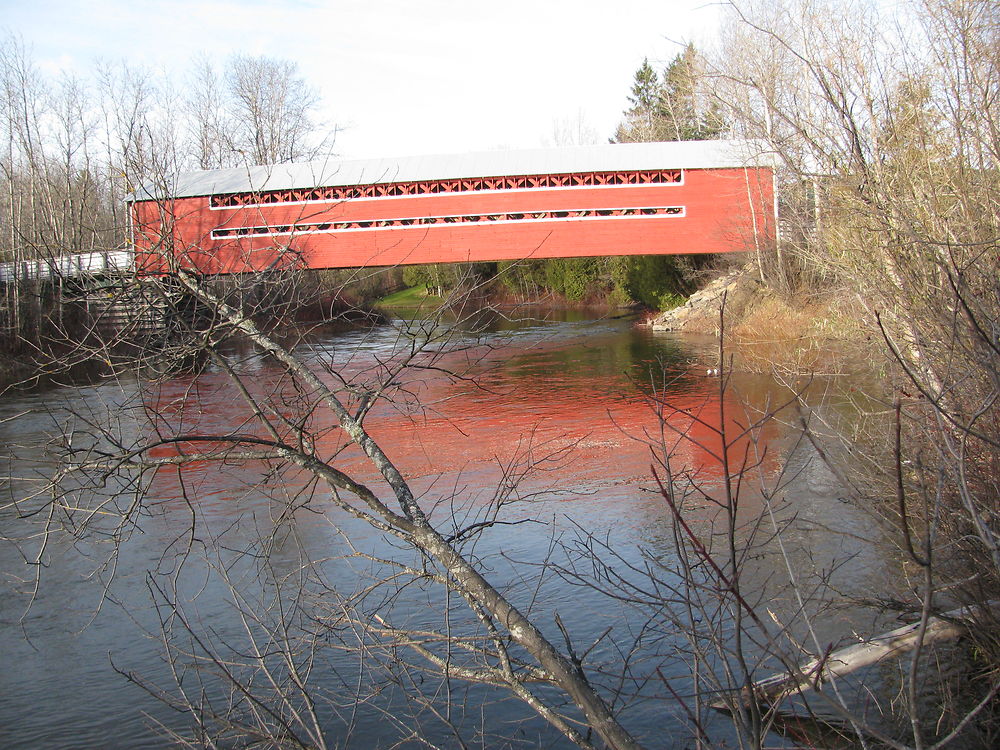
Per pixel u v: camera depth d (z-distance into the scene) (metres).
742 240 24.09
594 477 10.02
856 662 4.55
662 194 26.05
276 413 3.68
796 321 16.75
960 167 5.04
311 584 6.55
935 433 4.11
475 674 3.54
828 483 8.55
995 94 5.05
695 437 11.59
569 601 6.11
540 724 4.57
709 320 26.89
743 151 19.67
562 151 27.39
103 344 3.54
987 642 4.24
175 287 3.65
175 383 15.45
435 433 13.21
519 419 14.12
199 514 9.05
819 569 6.16
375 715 4.69
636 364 20.38
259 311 3.72
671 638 5.20
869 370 9.43
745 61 8.44
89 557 7.94
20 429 13.25
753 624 5.24
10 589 7.25
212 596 6.79
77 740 4.91
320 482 10.12
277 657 5.30
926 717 4.10
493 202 26.30
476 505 9.06
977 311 4.29
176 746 4.65
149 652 5.94
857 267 5.57
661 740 4.25
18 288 16.92
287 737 3.65
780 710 4.25
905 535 2.18
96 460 3.44
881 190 5.04
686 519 7.93
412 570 3.61
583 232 26.41
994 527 3.88
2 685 5.59
